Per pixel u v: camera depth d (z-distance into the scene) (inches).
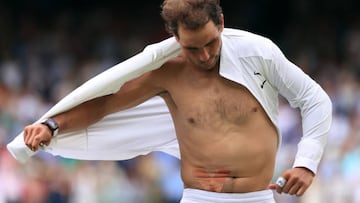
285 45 2162.9
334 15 2229.3
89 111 708.0
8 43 2086.6
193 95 689.6
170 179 1596.9
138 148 740.7
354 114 1668.3
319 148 683.4
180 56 697.0
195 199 693.9
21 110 1724.9
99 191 1519.4
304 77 689.0
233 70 676.1
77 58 2044.8
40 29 2171.5
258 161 684.7
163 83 699.4
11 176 1464.1
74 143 725.3
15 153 709.3
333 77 1865.2
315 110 685.3
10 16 2201.0
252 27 2287.2
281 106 1660.9
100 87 691.4
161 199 1589.6
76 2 2301.9
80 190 1508.4
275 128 693.9
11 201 1456.7
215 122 684.1
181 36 648.4
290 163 1504.7
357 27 2169.0
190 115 689.6
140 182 1587.1
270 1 2288.4
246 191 687.1
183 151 703.1
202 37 644.1
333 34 2155.5
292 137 1608.0
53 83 1904.5
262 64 678.5
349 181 1413.6
